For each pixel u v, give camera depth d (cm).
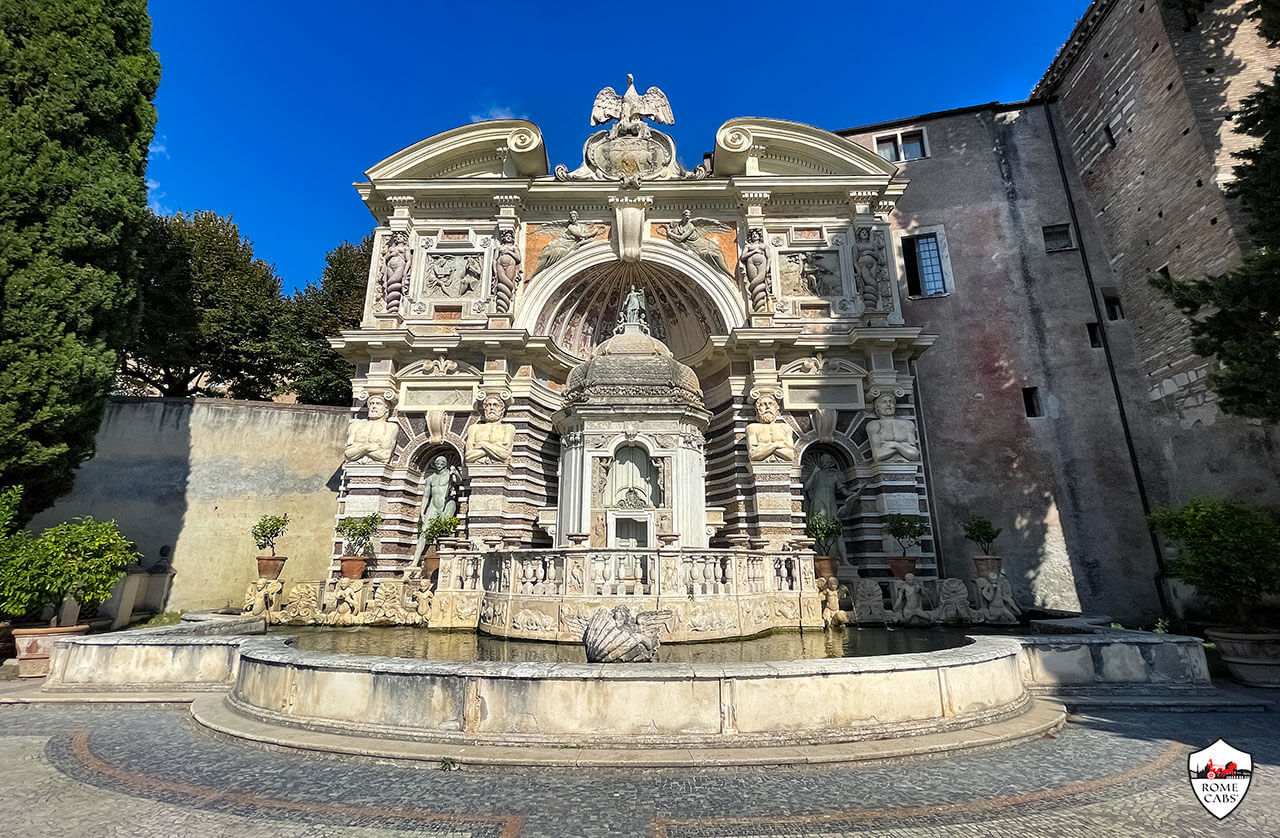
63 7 1463
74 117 1440
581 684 671
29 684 1044
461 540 1739
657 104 2331
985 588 1561
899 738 682
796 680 686
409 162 2206
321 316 2988
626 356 1661
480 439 1917
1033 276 2275
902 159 2534
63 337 1385
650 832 481
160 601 1903
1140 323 2089
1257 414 1177
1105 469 2048
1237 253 1720
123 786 577
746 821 501
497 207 2209
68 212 1402
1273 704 874
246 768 624
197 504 2031
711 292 2128
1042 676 920
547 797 548
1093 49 2259
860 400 2019
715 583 1258
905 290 2384
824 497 1953
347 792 560
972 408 2194
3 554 1134
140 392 2862
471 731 670
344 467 1939
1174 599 1845
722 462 2064
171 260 2553
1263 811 523
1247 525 1088
